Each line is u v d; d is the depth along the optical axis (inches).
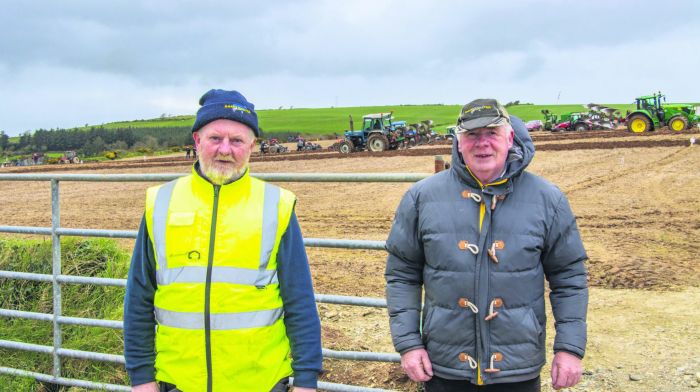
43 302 231.6
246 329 106.0
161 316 109.1
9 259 244.8
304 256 113.7
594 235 439.8
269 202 111.7
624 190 626.2
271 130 4362.7
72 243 255.9
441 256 116.6
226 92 111.9
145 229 112.1
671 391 181.2
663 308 262.2
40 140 3597.4
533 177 119.6
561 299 119.2
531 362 114.9
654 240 417.4
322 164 1093.1
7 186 959.6
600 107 1894.7
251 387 107.4
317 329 113.0
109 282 184.2
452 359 116.3
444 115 4953.3
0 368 198.8
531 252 114.7
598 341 224.8
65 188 902.4
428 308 120.3
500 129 114.0
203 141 108.3
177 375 107.9
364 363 210.4
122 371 205.9
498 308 114.1
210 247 106.8
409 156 1140.5
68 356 193.3
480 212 116.0
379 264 369.7
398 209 125.2
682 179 673.6
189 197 110.7
